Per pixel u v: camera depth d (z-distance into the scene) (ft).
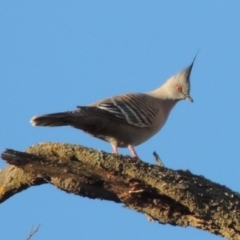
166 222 33.96
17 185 38.52
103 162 33.91
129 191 34.06
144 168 33.71
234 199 32.89
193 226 33.30
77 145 34.81
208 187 33.50
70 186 35.37
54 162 35.17
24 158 35.50
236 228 31.55
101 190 35.63
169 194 32.37
